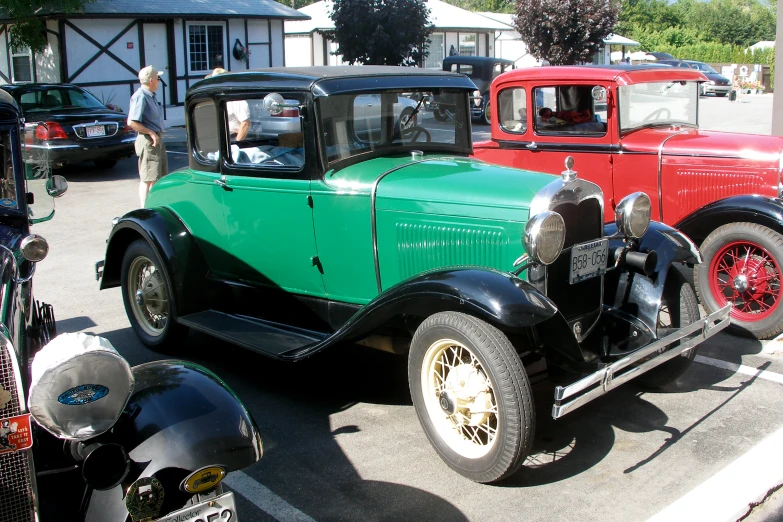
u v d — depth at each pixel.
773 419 4.04
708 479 3.44
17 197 3.73
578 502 3.28
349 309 4.37
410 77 4.56
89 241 8.38
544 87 6.52
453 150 4.82
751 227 5.14
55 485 2.50
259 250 4.68
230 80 4.59
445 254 3.91
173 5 19.55
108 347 2.20
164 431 2.44
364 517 3.21
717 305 5.41
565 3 20.53
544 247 3.47
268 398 4.45
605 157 6.32
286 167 4.37
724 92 32.47
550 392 4.38
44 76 18.12
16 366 2.10
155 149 8.41
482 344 3.25
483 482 3.41
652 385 4.41
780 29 8.80
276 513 3.25
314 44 27.42
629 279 4.16
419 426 4.07
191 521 2.39
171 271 4.92
